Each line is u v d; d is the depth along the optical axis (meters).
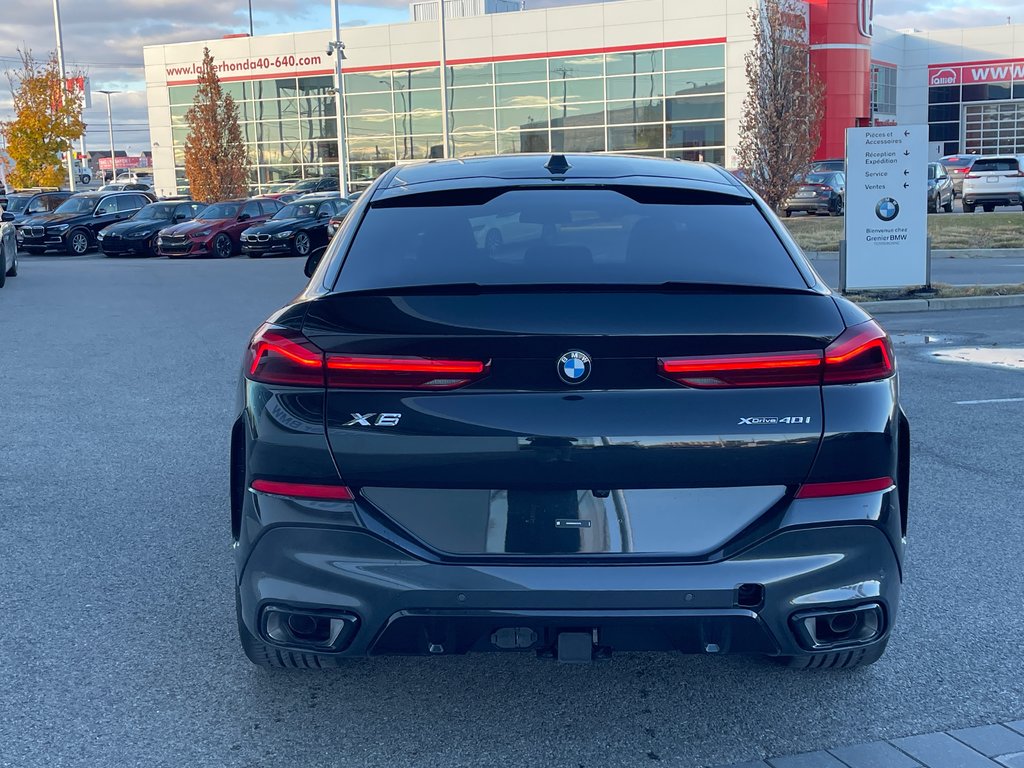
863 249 14.20
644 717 3.34
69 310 15.23
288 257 28.23
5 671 3.68
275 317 3.04
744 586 2.76
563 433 2.72
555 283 2.95
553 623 2.75
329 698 3.48
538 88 45.28
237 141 42.25
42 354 10.92
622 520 2.78
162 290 18.45
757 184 25.80
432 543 2.80
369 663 3.75
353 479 2.79
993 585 4.41
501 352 2.72
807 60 26.47
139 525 5.28
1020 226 26.59
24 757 3.11
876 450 2.83
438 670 3.69
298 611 2.84
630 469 2.74
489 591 2.75
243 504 2.95
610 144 44.56
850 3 49.34
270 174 50.78
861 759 3.06
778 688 3.54
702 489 2.79
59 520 5.36
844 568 2.82
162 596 4.36
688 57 42.50
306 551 2.82
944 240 22.62
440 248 3.31
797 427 2.78
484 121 46.44
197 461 6.50
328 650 2.88
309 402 2.80
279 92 49.78
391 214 3.54
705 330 2.74
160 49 51.75
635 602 2.74
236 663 3.74
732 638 2.82
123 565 4.72
